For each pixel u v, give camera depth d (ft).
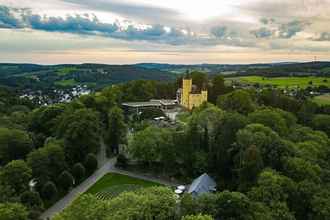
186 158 338.95
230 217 202.39
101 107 544.21
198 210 205.57
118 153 417.49
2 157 343.67
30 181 295.28
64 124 394.52
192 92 614.34
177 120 506.89
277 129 368.89
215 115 371.15
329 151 343.87
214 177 322.34
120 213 185.68
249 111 471.21
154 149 347.56
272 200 219.20
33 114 491.31
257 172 265.75
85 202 191.52
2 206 198.18
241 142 307.78
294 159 275.18
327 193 236.63
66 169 325.62
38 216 247.50
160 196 207.10
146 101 654.94
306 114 515.91
